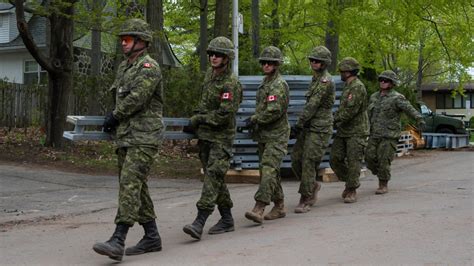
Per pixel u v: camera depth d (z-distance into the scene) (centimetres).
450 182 1113
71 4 1362
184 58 3266
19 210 870
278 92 711
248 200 932
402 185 1082
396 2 1581
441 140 2114
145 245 595
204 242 639
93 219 805
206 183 648
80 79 1780
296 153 820
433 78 4812
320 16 1872
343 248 584
